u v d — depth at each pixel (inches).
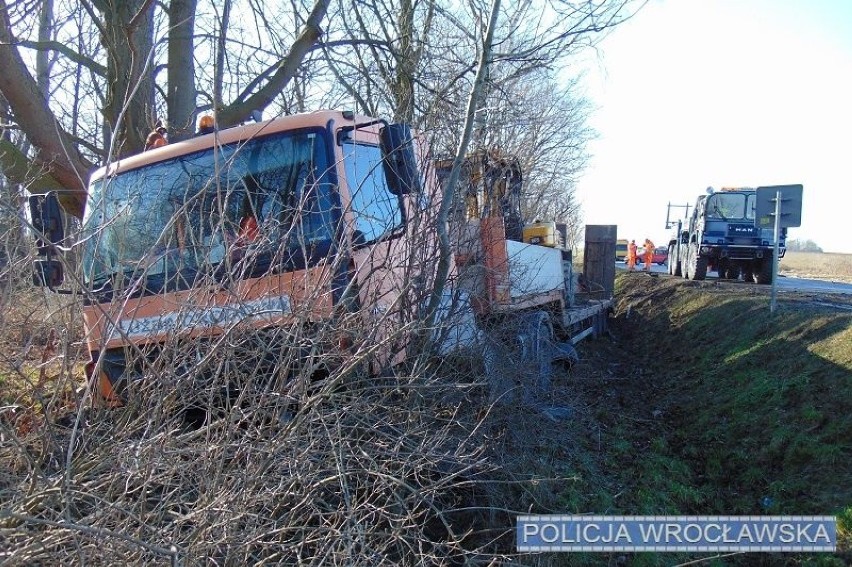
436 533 150.9
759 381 272.5
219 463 106.0
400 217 175.5
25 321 128.7
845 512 166.7
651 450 234.8
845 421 206.1
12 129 289.7
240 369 125.2
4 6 263.9
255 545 108.6
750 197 680.4
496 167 215.3
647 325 548.7
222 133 171.3
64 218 191.5
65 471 94.3
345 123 169.5
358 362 127.3
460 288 178.1
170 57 317.1
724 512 190.1
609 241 536.4
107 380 148.0
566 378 277.6
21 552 88.8
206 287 125.3
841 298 427.2
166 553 86.6
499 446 170.9
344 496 116.2
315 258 151.8
